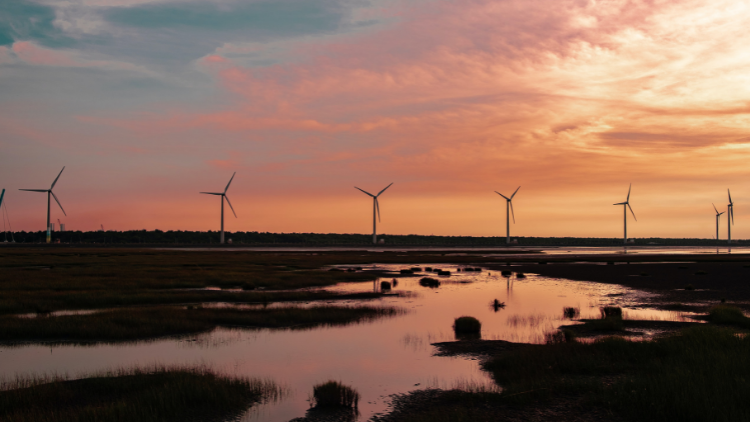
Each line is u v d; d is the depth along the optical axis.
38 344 21.47
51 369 17.31
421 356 18.94
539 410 12.39
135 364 17.97
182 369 16.78
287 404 13.40
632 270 69.19
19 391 14.17
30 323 24.42
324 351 19.89
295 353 19.58
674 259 103.81
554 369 15.98
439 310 31.41
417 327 25.38
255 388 14.74
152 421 11.85
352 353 19.50
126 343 21.69
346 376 16.23
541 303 34.75
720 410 11.10
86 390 14.45
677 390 12.47
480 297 38.47
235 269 66.81
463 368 17.12
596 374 15.36
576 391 13.70
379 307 32.72
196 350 20.23
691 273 61.72
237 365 17.73
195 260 92.88
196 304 34.59
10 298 34.34
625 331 23.34
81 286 42.66
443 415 12.01
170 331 24.06
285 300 36.81
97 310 31.58
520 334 23.25
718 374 13.60
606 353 17.42
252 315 28.23
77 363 18.19
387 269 74.62
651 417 11.50
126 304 34.34
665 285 46.78
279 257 112.44
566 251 198.25
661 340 18.50
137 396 13.78
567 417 11.87
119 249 176.25
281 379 15.86
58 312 30.67
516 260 105.50
